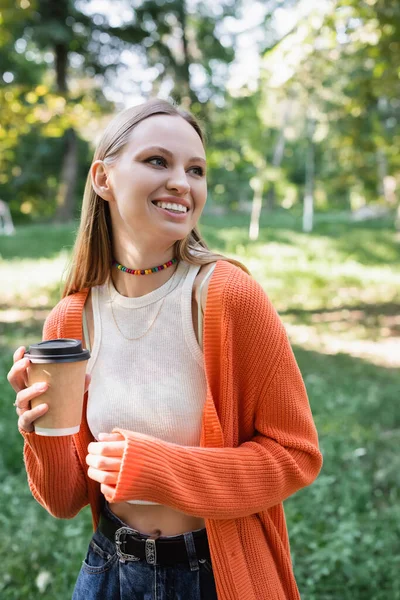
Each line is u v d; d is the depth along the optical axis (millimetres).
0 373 6887
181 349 1530
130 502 1550
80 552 3338
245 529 1494
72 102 9812
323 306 13227
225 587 1431
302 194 45844
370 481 4551
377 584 3193
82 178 36562
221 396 1473
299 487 1523
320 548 3414
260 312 1465
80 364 1398
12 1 8867
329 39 9391
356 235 25594
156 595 1513
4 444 4855
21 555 3367
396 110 13875
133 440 1293
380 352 9336
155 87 29344
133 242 1564
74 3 27250
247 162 29078
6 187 34625
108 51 29156
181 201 1489
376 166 17906
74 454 1666
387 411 6145
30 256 18688
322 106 16062
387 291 14938
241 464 1399
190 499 1331
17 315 11523
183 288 1542
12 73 29203
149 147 1467
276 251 20266
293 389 1504
